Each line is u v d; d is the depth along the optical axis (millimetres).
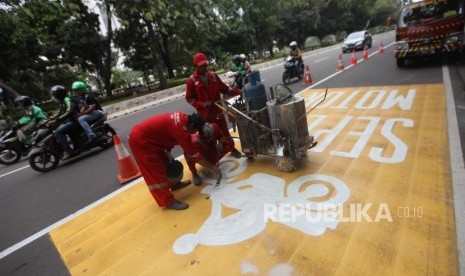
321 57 22125
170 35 22312
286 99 3686
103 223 3582
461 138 4008
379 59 14055
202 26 20594
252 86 3861
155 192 3467
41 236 3607
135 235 3176
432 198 2871
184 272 2514
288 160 3791
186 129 3367
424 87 6961
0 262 3225
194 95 4238
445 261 2162
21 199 4992
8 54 15500
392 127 4805
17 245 3504
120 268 2727
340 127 5219
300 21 41688
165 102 14703
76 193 4758
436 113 5082
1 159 7539
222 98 4078
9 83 15945
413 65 10344
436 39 8914
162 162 3500
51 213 4203
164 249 2855
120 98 20969
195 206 3500
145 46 24141
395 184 3201
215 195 3658
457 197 2822
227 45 31078
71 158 7008
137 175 4895
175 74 31312
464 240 2318
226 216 3180
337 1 46688
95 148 7523
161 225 3262
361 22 57250
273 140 3857
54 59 19141
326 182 3471
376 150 4074
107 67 22109
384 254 2312
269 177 3830
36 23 17016
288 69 11094
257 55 41750
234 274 2387
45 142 6121
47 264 3035
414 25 9219
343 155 4090
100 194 4520
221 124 4383
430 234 2432
